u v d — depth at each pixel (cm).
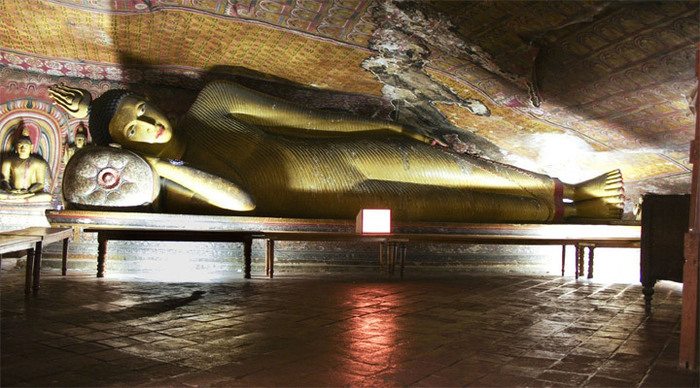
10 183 840
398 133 874
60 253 761
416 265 827
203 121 795
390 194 799
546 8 641
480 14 682
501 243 762
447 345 367
